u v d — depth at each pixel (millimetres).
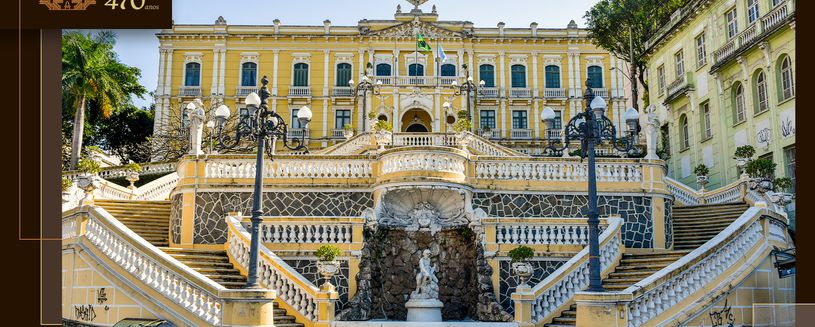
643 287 14453
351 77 51219
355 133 50000
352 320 16953
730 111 31406
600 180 20688
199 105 21078
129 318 14727
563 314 16453
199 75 50844
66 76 35875
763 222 17219
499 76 51812
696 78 34656
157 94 50125
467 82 48406
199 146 20641
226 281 16547
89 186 19641
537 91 51500
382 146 33812
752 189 22578
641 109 49406
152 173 35562
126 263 15516
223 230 19750
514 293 16172
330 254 16094
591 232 14414
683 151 36125
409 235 19766
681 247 20609
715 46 32719
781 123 27375
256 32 51281
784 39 27203
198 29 51031
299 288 15898
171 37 50906
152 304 14781
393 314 19125
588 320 14055
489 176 20594
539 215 20406
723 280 15930
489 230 18500
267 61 51344
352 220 18172
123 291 15227
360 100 48969
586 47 52188
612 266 18141
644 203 20531
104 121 51219
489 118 51281
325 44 51625
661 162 20828
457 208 19984
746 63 30031
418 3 52125
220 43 51219
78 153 36125
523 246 17125
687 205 24641
